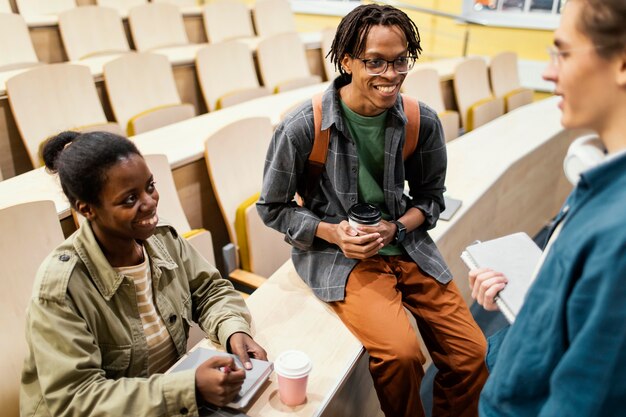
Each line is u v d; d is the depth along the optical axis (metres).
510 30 4.35
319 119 1.24
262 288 1.39
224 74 3.20
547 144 2.58
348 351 1.17
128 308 1.03
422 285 1.34
